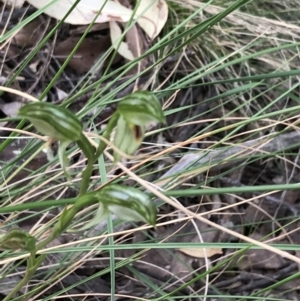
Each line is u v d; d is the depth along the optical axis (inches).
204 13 14.5
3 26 14.0
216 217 13.2
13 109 13.1
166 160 12.9
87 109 9.7
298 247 8.0
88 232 10.7
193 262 12.5
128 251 12.1
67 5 12.8
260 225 13.3
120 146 5.0
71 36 14.4
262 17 13.9
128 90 13.8
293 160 14.2
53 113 4.6
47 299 9.3
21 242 5.3
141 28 14.1
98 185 11.1
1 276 9.7
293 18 15.1
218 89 14.5
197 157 11.6
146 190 10.6
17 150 12.5
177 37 9.2
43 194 11.8
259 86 14.6
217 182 13.4
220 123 14.2
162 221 12.8
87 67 14.3
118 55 14.5
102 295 10.6
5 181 9.5
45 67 13.6
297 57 14.4
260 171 14.1
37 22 14.3
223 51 14.5
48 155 9.4
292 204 13.7
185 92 14.4
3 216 11.5
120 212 4.8
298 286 11.6
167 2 14.6
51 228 10.1
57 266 10.4
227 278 12.5
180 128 13.8
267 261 12.8
